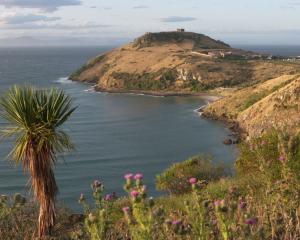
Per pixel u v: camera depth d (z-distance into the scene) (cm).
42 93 1324
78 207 4428
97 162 6812
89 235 858
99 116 11331
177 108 12838
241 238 678
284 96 9375
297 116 8512
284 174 970
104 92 17175
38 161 1323
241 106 10925
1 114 1336
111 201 923
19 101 1292
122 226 991
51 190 1335
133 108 12888
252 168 2058
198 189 734
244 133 9031
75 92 16938
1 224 1095
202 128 9800
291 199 909
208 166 3133
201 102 14238
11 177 5875
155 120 10881
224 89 16488
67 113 1344
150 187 5212
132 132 9369
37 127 1298
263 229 753
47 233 1298
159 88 17912
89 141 8362
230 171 3469
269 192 955
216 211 672
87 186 5575
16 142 1325
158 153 7544
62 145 1337
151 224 636
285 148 1018
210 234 719
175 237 692
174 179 2977
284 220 823
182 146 8056
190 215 721
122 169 6500
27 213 1377
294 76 11812
